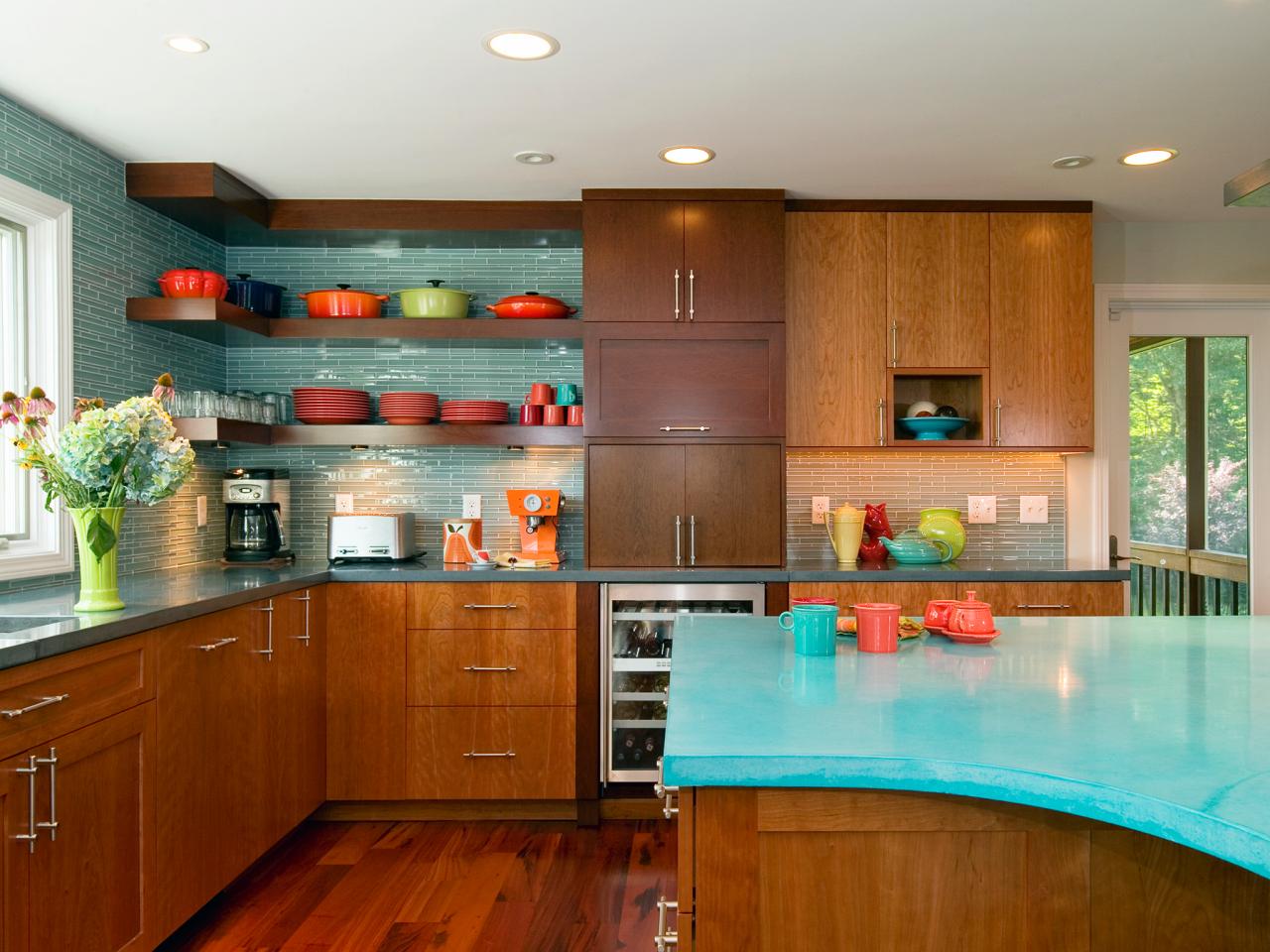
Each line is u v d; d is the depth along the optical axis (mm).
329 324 3711
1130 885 1244
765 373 3682
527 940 2562
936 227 3803
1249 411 4125
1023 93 2754
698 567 3639
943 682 1568
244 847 2820
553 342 4004
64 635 1966
